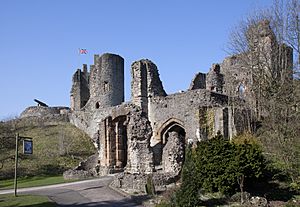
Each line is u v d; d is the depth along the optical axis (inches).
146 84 1787.6
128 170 1269.7
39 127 2586.1
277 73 1515.7
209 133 1429.6
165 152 1242.0
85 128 2532.0
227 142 945.5
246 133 1249.4
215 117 1409.9
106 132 1587.1
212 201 885.8
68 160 1985.7
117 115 1528.1
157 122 1712.6
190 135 1553.9
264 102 1401.3
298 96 1262.3
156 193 1003.9
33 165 1871.3
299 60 1350.9
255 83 1513.3
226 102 1608.0
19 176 1710.1
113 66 2738.7
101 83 2701.8
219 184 912.9
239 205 852.6
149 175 1114.7
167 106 1679.4
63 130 2508.6
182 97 1622.8
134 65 1807.3
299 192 935.0
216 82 1877.5
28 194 1153.4
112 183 1203.9
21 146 2145.7
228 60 1886.1
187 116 1588.3
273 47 1566.2
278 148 1069.1
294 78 1362.0
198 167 941.2
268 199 906.1
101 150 1614.2
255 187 971.9
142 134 1248.8
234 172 903.7
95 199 1010.7
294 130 1141.1
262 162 944.9
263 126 1294.3
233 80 1745.8
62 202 992.9
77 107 3216.0
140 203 928.9
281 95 1318.9
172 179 1138.7
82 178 1497.3
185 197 837.2
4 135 2258.9
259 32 1631.4
